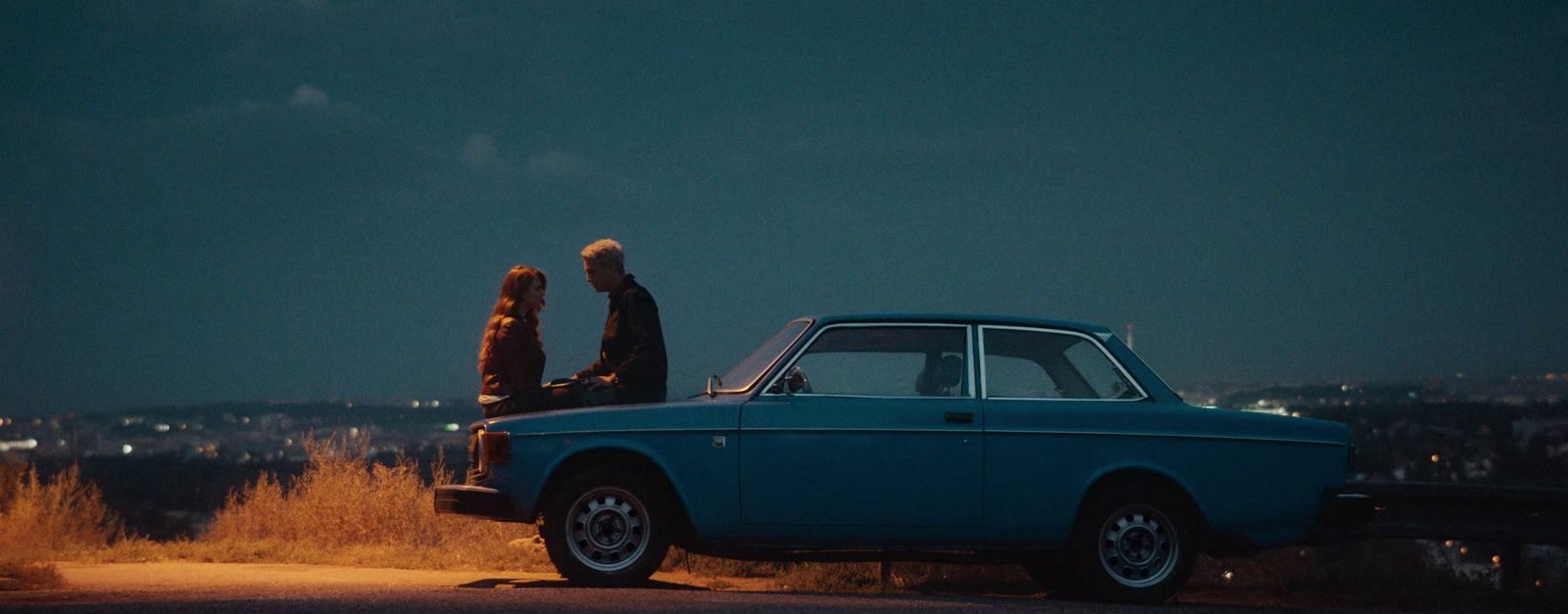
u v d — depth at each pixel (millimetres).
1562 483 19750
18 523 10594
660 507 7301
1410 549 10055
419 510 10789
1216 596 9102
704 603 6352
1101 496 7418
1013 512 7332
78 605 5961
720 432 7297
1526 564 9750
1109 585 7352
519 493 7242
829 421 7320
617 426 7277
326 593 6621
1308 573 9742
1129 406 7547
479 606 6016
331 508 10602
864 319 7633
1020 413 7406
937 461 7316
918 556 7461
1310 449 7617
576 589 7027
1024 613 6418
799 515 7273
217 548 9844
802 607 6312
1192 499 7438
